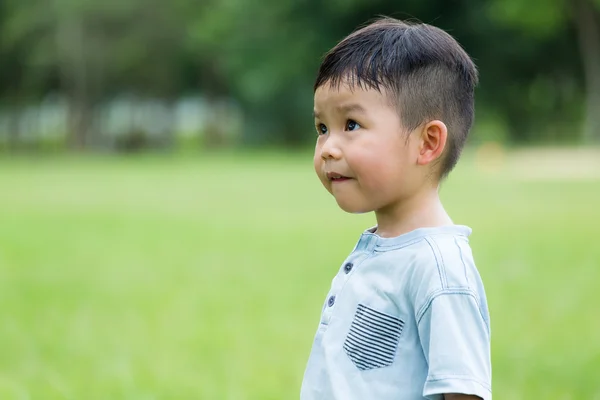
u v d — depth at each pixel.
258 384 4.90
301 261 8.85
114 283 8.01
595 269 7.86
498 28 36.06
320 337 2.46
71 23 46.09
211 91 51.94
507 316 6.13
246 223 12.37
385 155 2.35
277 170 25.42
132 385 4.89
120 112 56.69
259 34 39.88
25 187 20.50
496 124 40.28
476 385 2.15
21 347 5.78
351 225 11.87
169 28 46.88
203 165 29.67
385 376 2.32
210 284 7.79
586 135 35.56
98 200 16.77
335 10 36.88
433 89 2.38
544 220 11.61
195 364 5.28
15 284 8.00
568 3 33.75
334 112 2.41
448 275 2.26
